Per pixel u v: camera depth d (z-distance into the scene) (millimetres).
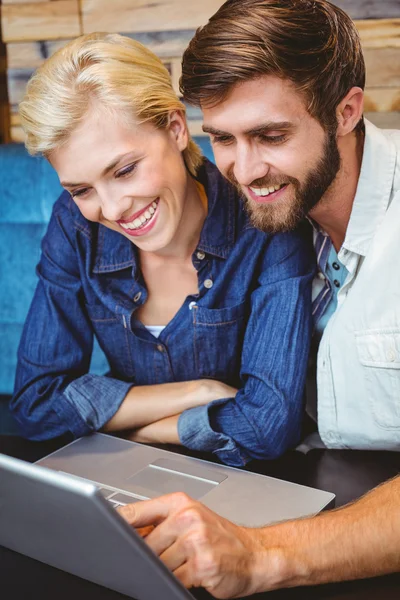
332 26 1069
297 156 1095
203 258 1312
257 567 879
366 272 1225
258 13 1029
